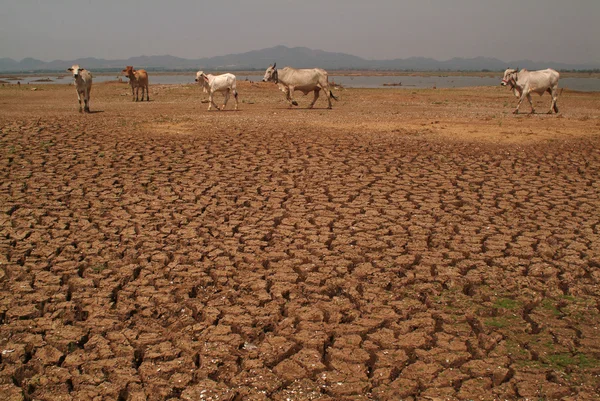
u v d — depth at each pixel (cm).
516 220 663
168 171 870
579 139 1189
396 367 370
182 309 447
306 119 1502
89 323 421
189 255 547
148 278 496
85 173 847
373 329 418
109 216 664
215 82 1739
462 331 413
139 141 1102
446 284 495
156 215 666
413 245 580
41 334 406
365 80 8756
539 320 429
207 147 1058
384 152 1034
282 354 383
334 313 438
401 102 2464
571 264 535
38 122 1334
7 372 356
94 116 1520
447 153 1034
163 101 2375
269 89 3425
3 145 1029
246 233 613
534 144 1130
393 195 759
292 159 962
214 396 337
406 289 482
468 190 791
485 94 3162
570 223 653
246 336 408
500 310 445
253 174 862
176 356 380
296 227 636
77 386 347
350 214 680
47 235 593
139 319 430
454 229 638
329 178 845
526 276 511
